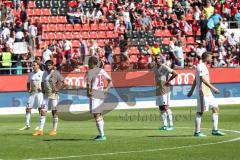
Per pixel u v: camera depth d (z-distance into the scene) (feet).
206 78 141.90
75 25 321.93
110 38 321.73
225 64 314.35
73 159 110.11
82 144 131.64
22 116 230.27
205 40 329.11
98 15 327.67
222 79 294.25
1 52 280.72
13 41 286.66
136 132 157.07
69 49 291.79
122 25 325.21
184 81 287.69
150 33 325.83
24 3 322.75
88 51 299.17
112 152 118.42
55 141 138.21
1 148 126.72
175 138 140.97
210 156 112.27
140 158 110.42
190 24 339.57
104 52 298.97
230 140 135.64
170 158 110.22
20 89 264.52
